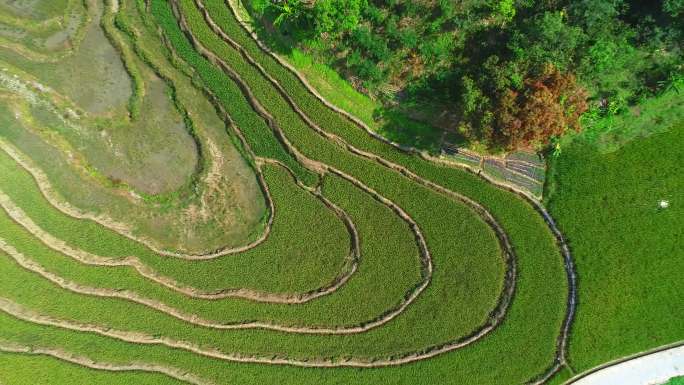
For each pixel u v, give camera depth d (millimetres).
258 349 25672
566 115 22109
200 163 27031
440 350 25281
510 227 25672
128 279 26297
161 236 26750
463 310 25531
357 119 26469
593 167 25266
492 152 24094
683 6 21484
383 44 24734
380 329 25594
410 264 25984
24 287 26203
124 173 27062
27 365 25453
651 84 24250
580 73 22969
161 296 26094
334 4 23562
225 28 27266
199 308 25984
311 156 26719
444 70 24672
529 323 25109
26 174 27062
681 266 24672
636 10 23078
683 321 24406
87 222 26703
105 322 25953
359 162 26594
